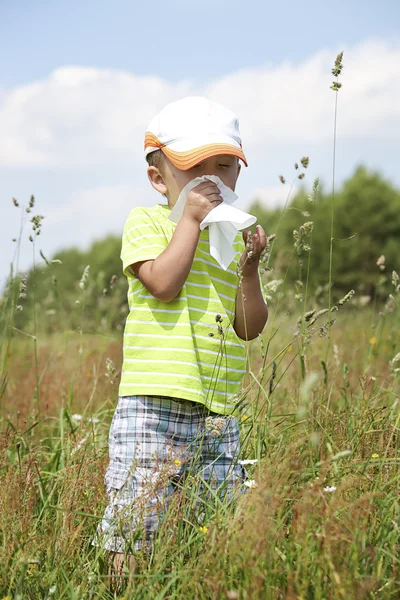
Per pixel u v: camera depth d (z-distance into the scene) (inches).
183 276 103.9
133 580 84.7
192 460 102.4
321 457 105.8
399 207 1305.4
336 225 1263.5
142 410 105.0
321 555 76.3
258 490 80.8
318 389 132.6
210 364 108.2
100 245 1637.6
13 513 94.9
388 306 154.9
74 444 121.4
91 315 273.1
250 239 109.8
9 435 123.0
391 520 90.7
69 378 201.3
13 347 250.5
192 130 110.5
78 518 103.5
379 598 78.4
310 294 255.9
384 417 121.1
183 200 108.0
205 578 80.0
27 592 86.4
